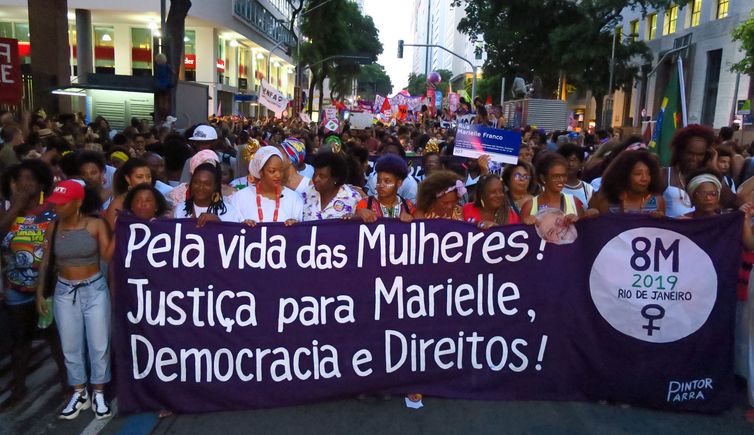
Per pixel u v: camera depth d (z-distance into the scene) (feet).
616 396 13.80
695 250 13.57
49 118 42.01
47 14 48.75
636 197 15.28
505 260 13.67
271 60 211.82
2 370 16.26
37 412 13.78
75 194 12.58
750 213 13.60
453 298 13.67
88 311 13.06
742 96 92.27
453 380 13.85
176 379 13.15
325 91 310.65
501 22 113.50
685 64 108.68
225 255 13.10
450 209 15.08
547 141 45.91
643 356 13.69
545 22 111.65
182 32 56.34
